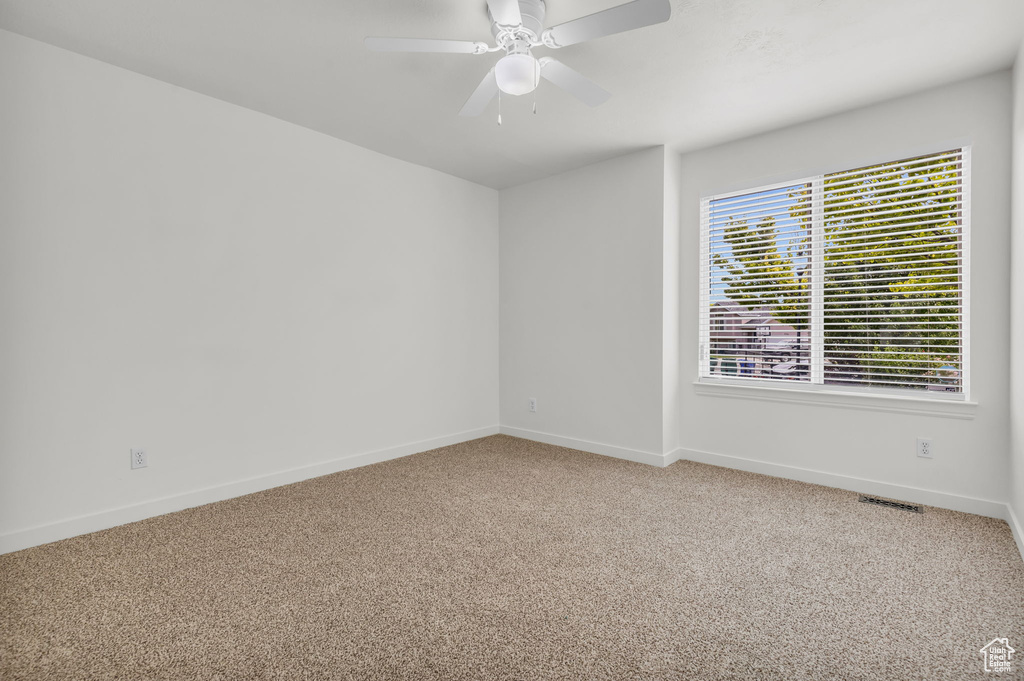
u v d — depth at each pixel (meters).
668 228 3.51
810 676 1.35
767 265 3.27
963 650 1.46
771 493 2.89
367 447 3.54
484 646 1.49
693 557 2.08
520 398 4.41
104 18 2.02
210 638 1.53
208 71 2.46
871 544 2.20
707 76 2.48
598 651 1.46
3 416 2.11
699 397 3.58
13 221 2.12
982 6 1.92
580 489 2.98
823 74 2.46
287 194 3.07
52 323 2.23
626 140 3.35
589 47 2.22
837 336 2.99
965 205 2.56
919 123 2.66
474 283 4.35
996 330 2.47
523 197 4.36
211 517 2.53
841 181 2.95
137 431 2.49
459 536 2.30
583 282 3.93
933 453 2.66
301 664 1.41
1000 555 2.08
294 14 1.99
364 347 3.52
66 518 2.27
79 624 1.60
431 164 3.86
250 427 2.92
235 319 2.85
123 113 2.43
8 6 1.93
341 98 2.75
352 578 1.91
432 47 1.89
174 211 2.60
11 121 2.12
